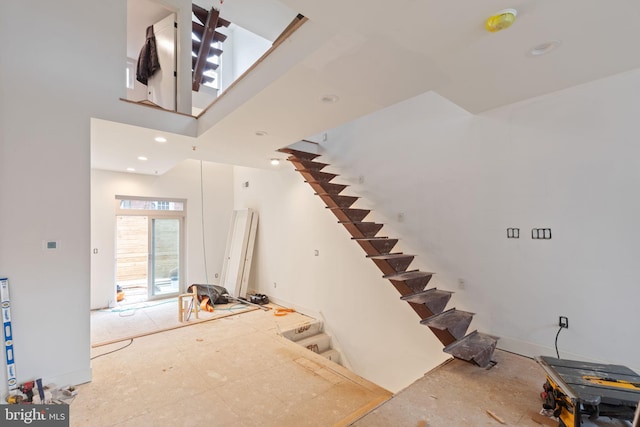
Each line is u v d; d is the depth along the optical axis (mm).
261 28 6070
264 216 6555
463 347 2840
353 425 2072
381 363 4199
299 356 3568
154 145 4270
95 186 5797
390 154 4238
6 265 2625
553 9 1716
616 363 2531
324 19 1803
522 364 2887
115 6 3305
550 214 2889
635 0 1638
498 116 3234
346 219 4070
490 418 2123
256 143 4207
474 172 3406
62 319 2863
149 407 2549
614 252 2551
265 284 6484
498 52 2158
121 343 3961
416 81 2582
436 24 1839
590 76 2543
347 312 4680
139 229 6344
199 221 6988
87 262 3018
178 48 4434
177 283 6785
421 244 3865
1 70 2645
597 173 2637
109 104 3252
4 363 2582
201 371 3184
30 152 2758
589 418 1878
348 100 2881
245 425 2322
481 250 3346
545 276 2914
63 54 2969
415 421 2102
